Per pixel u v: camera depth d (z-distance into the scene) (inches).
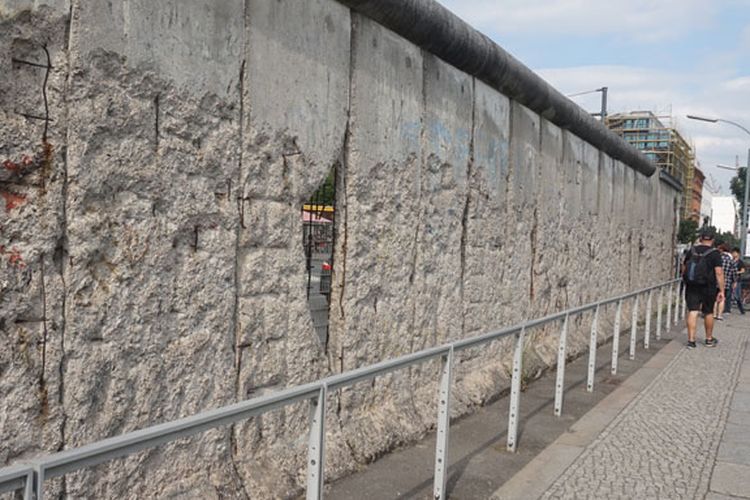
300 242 171.6
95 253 123.2
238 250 154.4
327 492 172.7
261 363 161.3
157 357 135.4
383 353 209.8
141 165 130.8
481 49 248.4
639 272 560.4
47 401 115.8
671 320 595.2
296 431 173.9
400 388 220.2
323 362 180.9
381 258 206.2
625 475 199.8
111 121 124.7
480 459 208.5
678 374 356.2
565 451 219.9
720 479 198.4
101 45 121.8
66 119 117.5
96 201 123.5
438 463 168.4
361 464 189.3
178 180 138.5
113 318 126.6
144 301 132.3
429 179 231.5
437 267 239.3
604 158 445.1
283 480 163.3
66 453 79.0
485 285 279.6
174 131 137.3
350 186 191.0
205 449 147.9
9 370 110.3
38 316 114.7
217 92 146.0
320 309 200.7
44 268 115.3
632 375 350.6
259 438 163.2
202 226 144.6
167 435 92.0
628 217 516.7
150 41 131.0
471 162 261.7
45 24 113.4
